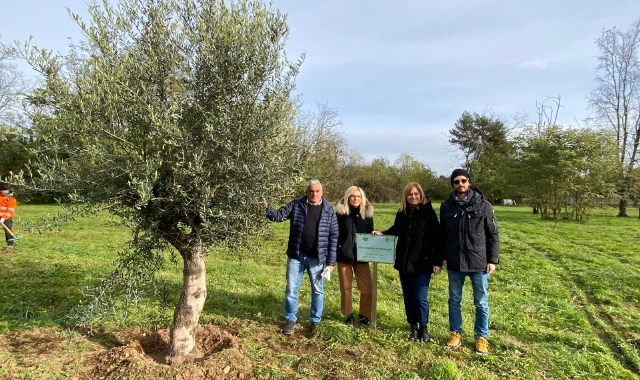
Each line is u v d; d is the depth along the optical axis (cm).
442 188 4147
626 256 1060
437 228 493
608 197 1964
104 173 321
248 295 652
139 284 380
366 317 541
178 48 352
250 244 457
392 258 498
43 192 334
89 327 482
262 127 338
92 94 311
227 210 343
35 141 333
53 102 317
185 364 378
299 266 505
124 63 334
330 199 2864
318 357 425
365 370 402
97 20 344
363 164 4041
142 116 326
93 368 380
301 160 374
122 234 1268
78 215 327
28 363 379
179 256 912
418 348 459
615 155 1972
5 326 484
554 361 449
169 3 364
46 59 315
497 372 419
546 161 2006
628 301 685
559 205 2028
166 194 341
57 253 931
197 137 341
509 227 1689
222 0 354
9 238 966
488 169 3525
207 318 541
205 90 341
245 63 333
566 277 841
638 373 438
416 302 490
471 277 470
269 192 379
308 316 565
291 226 505
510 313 602
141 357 392
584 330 550
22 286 658
